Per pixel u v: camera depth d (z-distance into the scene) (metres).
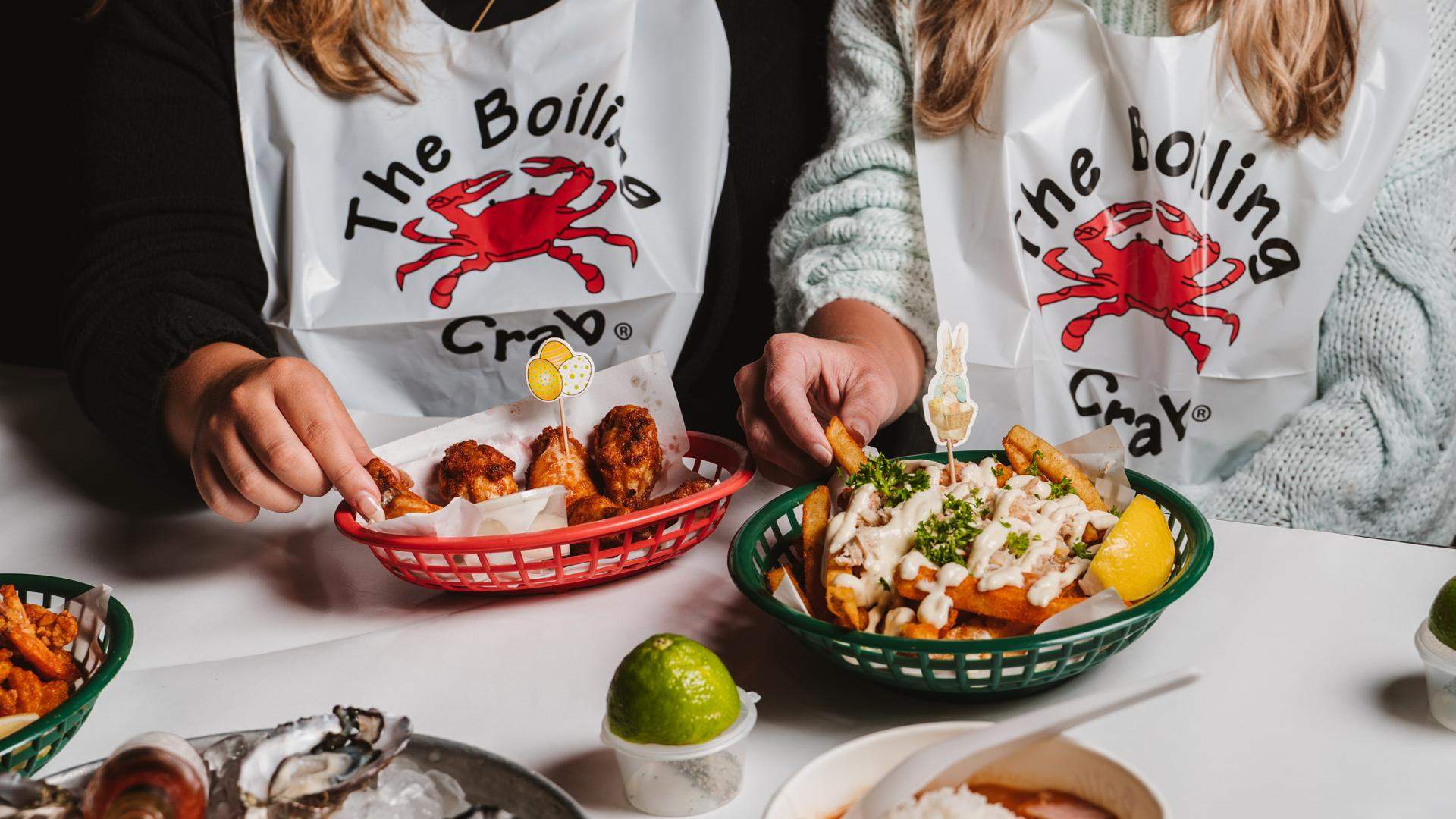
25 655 0.92
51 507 1.45
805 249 1.86
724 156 1.98
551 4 1.99
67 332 1.63
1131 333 1.71
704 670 0.77
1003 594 0.85
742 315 2.30
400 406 1.97
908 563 0.89
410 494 1.16
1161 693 0.65
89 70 1.79
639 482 1.23
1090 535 0.95
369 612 1.16
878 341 1.63
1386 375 1.62
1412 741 0.81
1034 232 1.67
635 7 1.85
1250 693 0.89
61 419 1.72
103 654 0.94
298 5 1.74
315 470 1.13
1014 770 0.69
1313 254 1.60
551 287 1.90
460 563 1.09
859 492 0.98
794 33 2.19
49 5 2.41
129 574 1.27
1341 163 1.56
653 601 1.12
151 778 0.67
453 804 0.73
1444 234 1.66
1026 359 1.71
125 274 1.64
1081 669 0.86
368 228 1.86
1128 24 1.63
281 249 1.87
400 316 1.88
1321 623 0.98
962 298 1.70
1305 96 1.53
